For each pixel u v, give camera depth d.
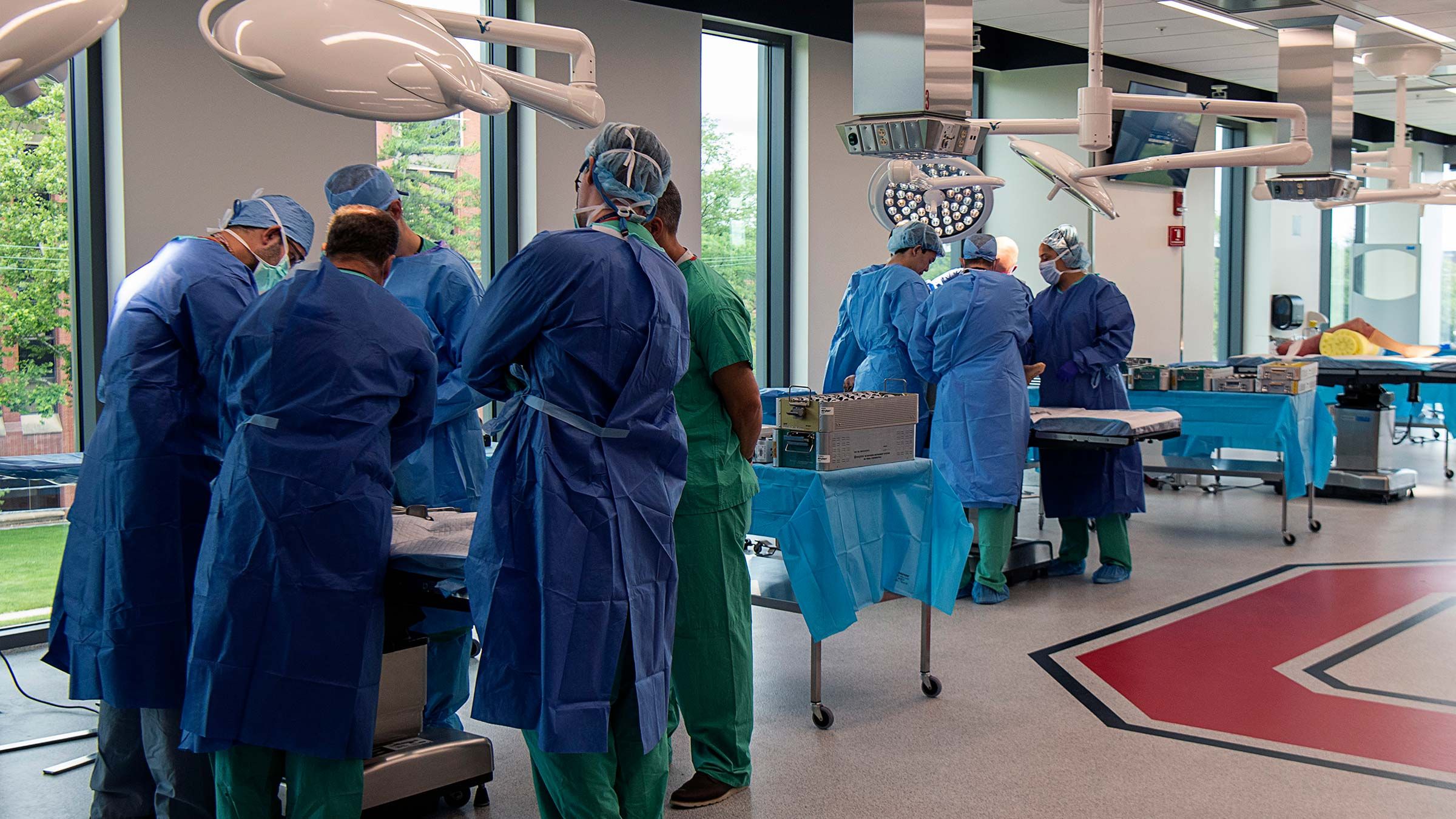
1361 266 12.85
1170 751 3.40
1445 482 8.48
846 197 7.30
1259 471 6.38
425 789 2.86
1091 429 4.90
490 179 5.87
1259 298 11.39
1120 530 5.45
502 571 2.27
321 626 2.36
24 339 4.54
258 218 2.89
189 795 2.73
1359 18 6.78
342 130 5.03
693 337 2.81
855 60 3.64
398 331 2.51
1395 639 4.52
